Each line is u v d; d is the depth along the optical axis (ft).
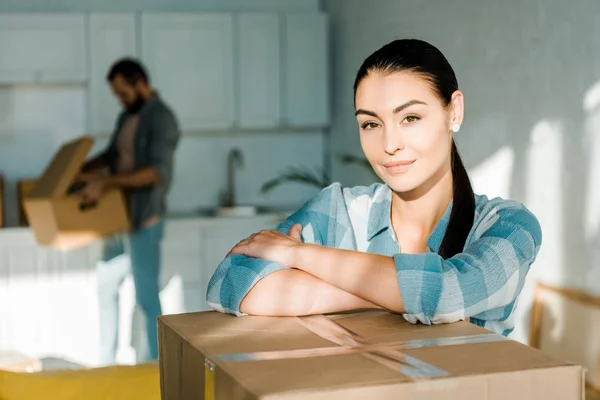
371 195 4.25
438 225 3.92
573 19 10.67
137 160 14.58
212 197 18.72
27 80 16.39
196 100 17.29
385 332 3.08
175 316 3.49
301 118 17.97
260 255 3.66
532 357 2.65
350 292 3.44
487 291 3.34
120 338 15.88
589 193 10.50
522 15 11.75
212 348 2.82
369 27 16.53
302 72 17.87
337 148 18.44
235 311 3.49
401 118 3.62
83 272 15.70
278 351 2.76
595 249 10.43
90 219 13.66
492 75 12.60
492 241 3.51
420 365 2.56
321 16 17.87
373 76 3.65
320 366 2.55
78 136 17.90
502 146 12.44
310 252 3.55
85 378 4.88
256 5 18.43
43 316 15.60
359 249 4.22
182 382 3.05
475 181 13.29
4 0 17.04
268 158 19.03
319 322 3.29
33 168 17.75
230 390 2.48
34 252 15.49
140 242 14.57
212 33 17.26
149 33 16.89
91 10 17.49
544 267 11.50
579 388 2.56
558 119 11.07
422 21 14.58
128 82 14.62
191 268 16.43
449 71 3.70
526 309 11.81
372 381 2.37
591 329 10.27
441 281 3.26
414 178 3.68
